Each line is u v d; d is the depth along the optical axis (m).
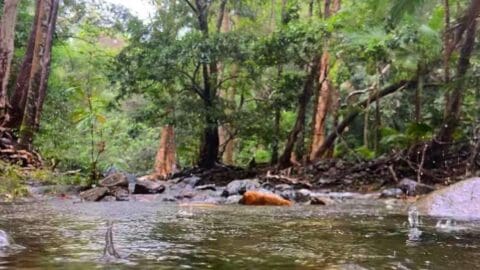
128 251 1.87
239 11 15.47
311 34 12.02
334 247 2.06
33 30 11.27
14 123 10.37
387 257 1.82
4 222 2.99
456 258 1.81
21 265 1.55
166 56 12.73
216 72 14.01
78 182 7.94
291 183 9.95
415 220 3.43
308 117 16.80
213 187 8.80
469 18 9.45
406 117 15.37
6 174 6.52
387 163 9.98
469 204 4.12
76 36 18.16
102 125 14.57
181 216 3.60
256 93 16.86
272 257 1.78
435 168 9.75
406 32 10.13
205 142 14.62
